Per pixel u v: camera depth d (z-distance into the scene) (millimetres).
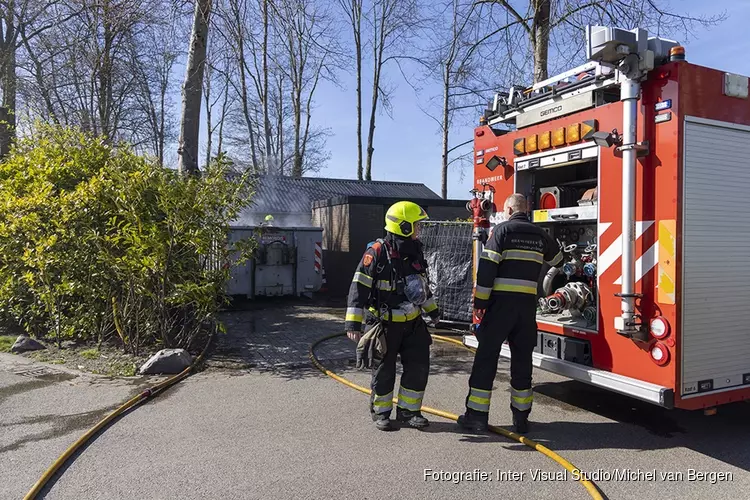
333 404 5160
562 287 5039
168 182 6910
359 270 4406
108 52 13430
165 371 6145
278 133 28797
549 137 4969
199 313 6934
